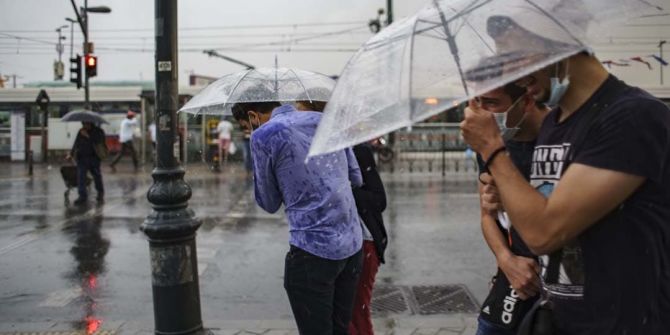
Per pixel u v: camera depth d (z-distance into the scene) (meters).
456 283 6.19
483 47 1.78
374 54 2.00
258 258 7.46
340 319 3.21
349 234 3.06
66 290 6.12
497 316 2.52
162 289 4.07
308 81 3.93
